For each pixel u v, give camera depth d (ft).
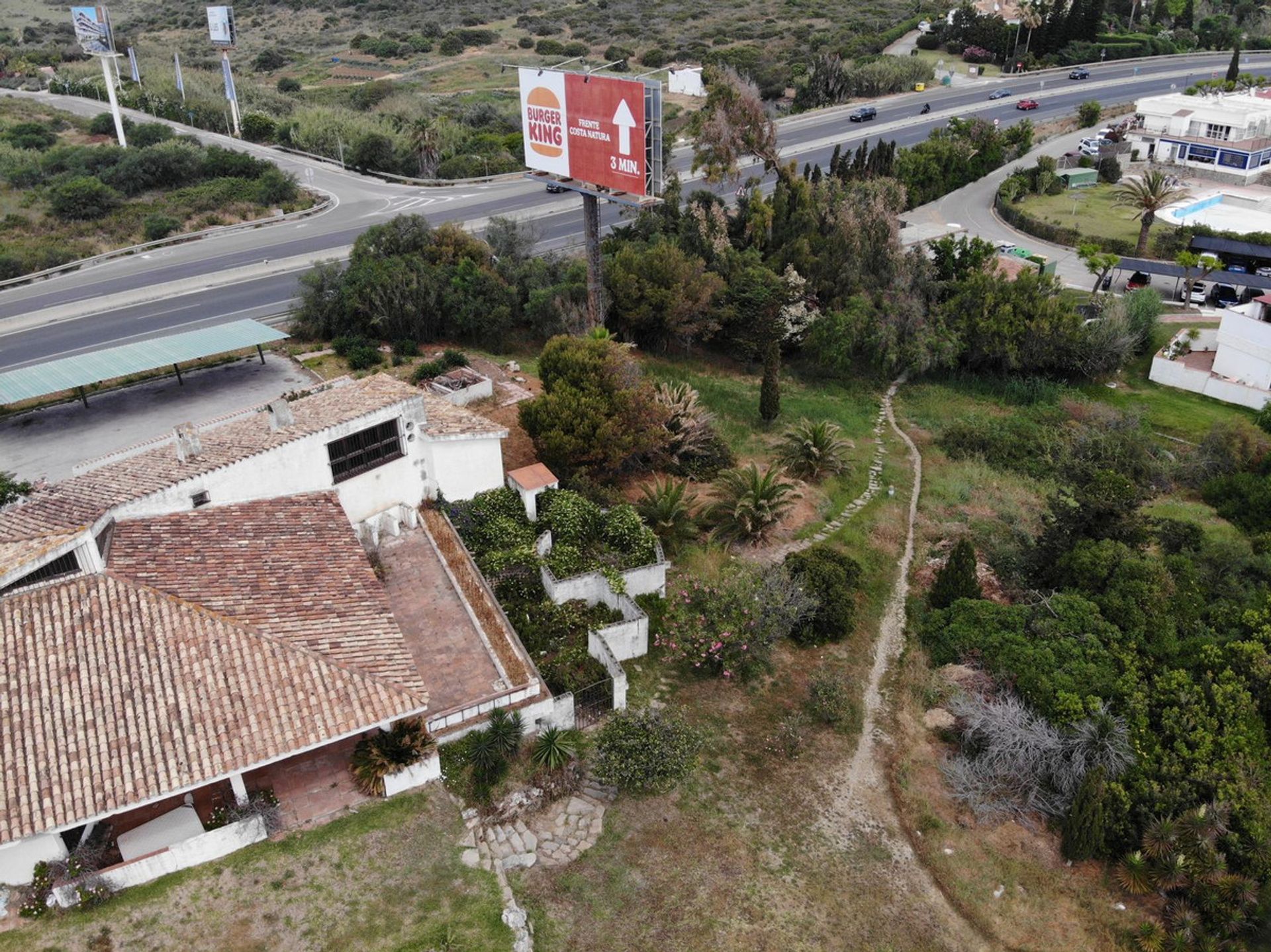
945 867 77.66
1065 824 80.28
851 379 180.04
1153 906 76.59
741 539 118.52
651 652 98.02
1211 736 84.53
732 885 73.46
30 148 274.16
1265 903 74.18
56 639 68.95
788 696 94.94
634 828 77.41
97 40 262.47
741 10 550.36
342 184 264.11
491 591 94.73
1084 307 203.51
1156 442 161.58
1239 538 133.69
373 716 68.64
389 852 68.69
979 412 170.60
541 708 81.20
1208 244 241.76
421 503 106.83
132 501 80.33
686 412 136.36
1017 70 432.66
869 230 188.24
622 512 109.09
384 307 155.22
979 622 99.50
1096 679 89.51
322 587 80.12
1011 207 280.51
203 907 63.67
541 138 152.35
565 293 165.78
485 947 63.46
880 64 400.26
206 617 72.23
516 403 138.31
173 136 286.25
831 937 70.69
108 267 197.98
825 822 80.74
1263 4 530.68
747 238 199.82
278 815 69.77
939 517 132.46
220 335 141.08
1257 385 177.88
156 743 64.08
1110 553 104.78
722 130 208.54
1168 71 426.10
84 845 65.10
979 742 88.17
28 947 60.54
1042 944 72.64
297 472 91.86
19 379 125.80
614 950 67.15
